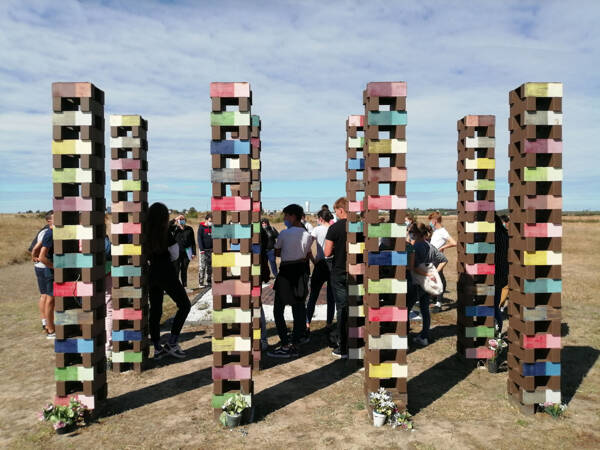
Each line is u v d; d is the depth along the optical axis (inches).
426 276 246.1
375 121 162.1
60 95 157.1
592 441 146.6
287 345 245.9
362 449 141.9
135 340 217.3
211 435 152.8
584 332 282.5
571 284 456.8
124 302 229.8
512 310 179.6
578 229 1413.6
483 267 227.0
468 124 227.0
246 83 159.2
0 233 1009.5
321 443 146.2
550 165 165.2
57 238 159.9
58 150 158.2
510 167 177.9
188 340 274.4
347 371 220.4
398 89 161.5
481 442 146.1
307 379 209.5
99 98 167.6
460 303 234.5
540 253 166.4
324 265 273.3
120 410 174.2
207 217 479.8
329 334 268.2
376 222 165.0
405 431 154.5
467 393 191.3
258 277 221.3
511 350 180.4
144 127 228.4
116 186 219.0
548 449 141.2
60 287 161.9
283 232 242.8
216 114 159.2
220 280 162.9
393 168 162.9
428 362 233.6
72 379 164.7
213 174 160.6
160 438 150.6
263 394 191.2
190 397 187.2
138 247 217.9
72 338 163.9
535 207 164.9
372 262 165.2
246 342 164.1
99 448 143.9
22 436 152.4
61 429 155.0
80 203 159.8
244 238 162.6
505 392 192.4
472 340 227.0
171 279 231.6
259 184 234.7
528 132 162.2
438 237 350.9
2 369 222.7
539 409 171.3
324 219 286.2
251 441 148.1
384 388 169.9
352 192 230.5
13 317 337.1
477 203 228.1
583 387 194.4
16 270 629.3
